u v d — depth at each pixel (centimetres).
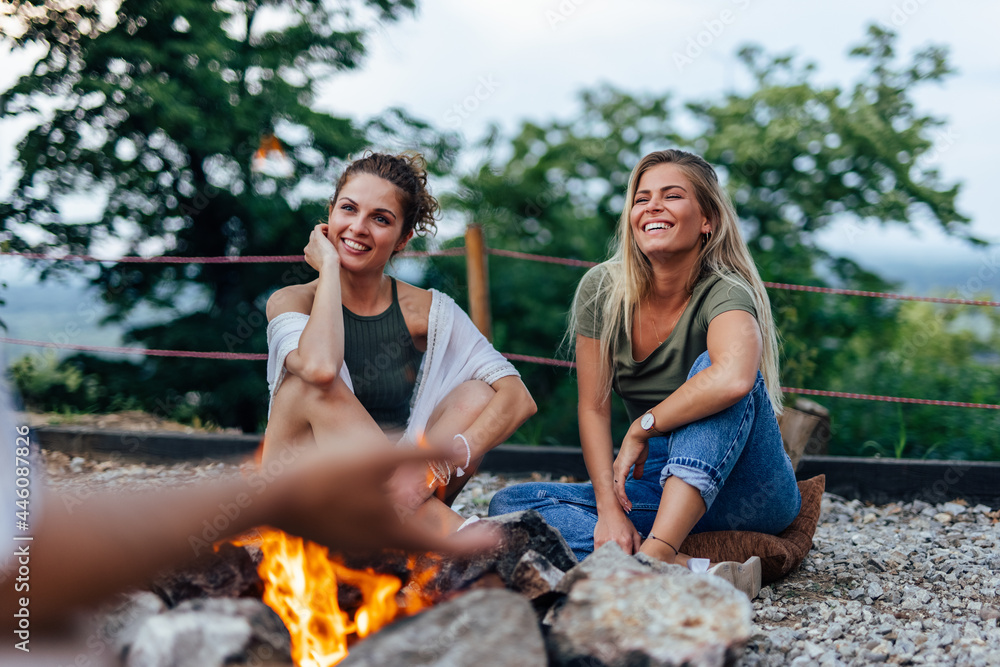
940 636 218
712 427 226
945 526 361
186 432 480
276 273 984
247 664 151
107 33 891
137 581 127
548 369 1175
